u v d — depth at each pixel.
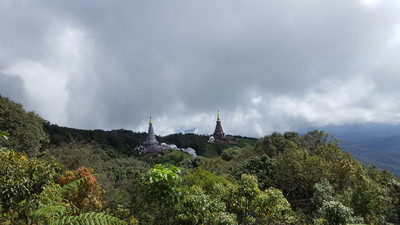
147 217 7.39
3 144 15.70
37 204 3.86
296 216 11.62
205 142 104.06
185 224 7.38
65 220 3.52
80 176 7.90
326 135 27.06
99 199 8.49
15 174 3.78
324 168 16.27
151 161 65.69
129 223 7.09
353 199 12.03
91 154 20.38
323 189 13.49
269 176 19.03
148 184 6.60
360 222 10.24
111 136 79.50
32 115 21.31
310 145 27.52
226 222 6.53
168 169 6.64
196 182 11.05
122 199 10.97
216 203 7.31
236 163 25.27
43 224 3.67
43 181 3.99
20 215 3.69
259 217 9.57
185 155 83.06
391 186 15.84
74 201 7.14
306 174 16.23
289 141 27.22
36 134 19.84
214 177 11.84
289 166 17.05
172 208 7.45
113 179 18.75
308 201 15.55
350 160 19.50
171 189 6.28
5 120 17.23
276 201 8.11
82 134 64.25
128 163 37.34
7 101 19.06
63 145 24.23
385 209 12.80
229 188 9.30
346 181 16.22
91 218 3.47
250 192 8.09
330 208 8.86
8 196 3.46
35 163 4.14
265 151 27.48
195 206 7.15
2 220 3.79
